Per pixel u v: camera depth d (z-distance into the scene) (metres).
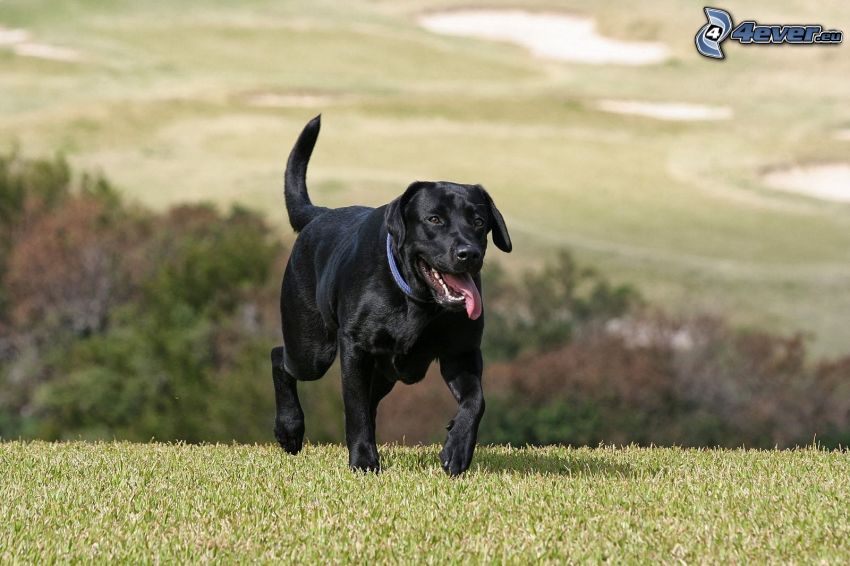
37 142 75.31
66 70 92.62
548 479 6.23
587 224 63.97
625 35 111.38
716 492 5.89
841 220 68.12
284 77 96.25
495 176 73.81
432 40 110.88
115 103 84.44
